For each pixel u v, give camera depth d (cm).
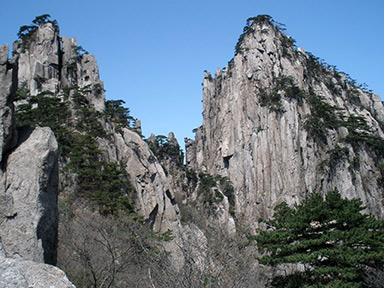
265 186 12425
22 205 1847
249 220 12031
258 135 13175
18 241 1773
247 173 12900
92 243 2581
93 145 6334
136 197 6969
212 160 14700
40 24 9562
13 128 1988
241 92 14388
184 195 10725
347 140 12812
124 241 3006
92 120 7262
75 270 2242
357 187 12169
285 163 12406
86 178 5734
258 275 2780
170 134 14862
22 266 1166
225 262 1970
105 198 5138
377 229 3544
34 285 1105
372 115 16138
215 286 1778
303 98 13600
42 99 7038
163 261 1906
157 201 7419
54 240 2003
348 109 15350
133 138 8325
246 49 14900
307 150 12644
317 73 15962
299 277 3183
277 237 3409
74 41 9900
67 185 5425
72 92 8262
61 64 9388
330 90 15725
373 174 12675
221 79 16150
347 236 3158
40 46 9156
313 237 3378
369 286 2938
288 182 12169
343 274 2981
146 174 7525
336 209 3459
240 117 13950
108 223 3416
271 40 14825
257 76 14250
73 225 2964
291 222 3494
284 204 4631
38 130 2081
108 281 2175
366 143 13138
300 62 15088
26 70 8869
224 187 12725
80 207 3962
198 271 1811
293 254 3259
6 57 2073
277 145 12738
